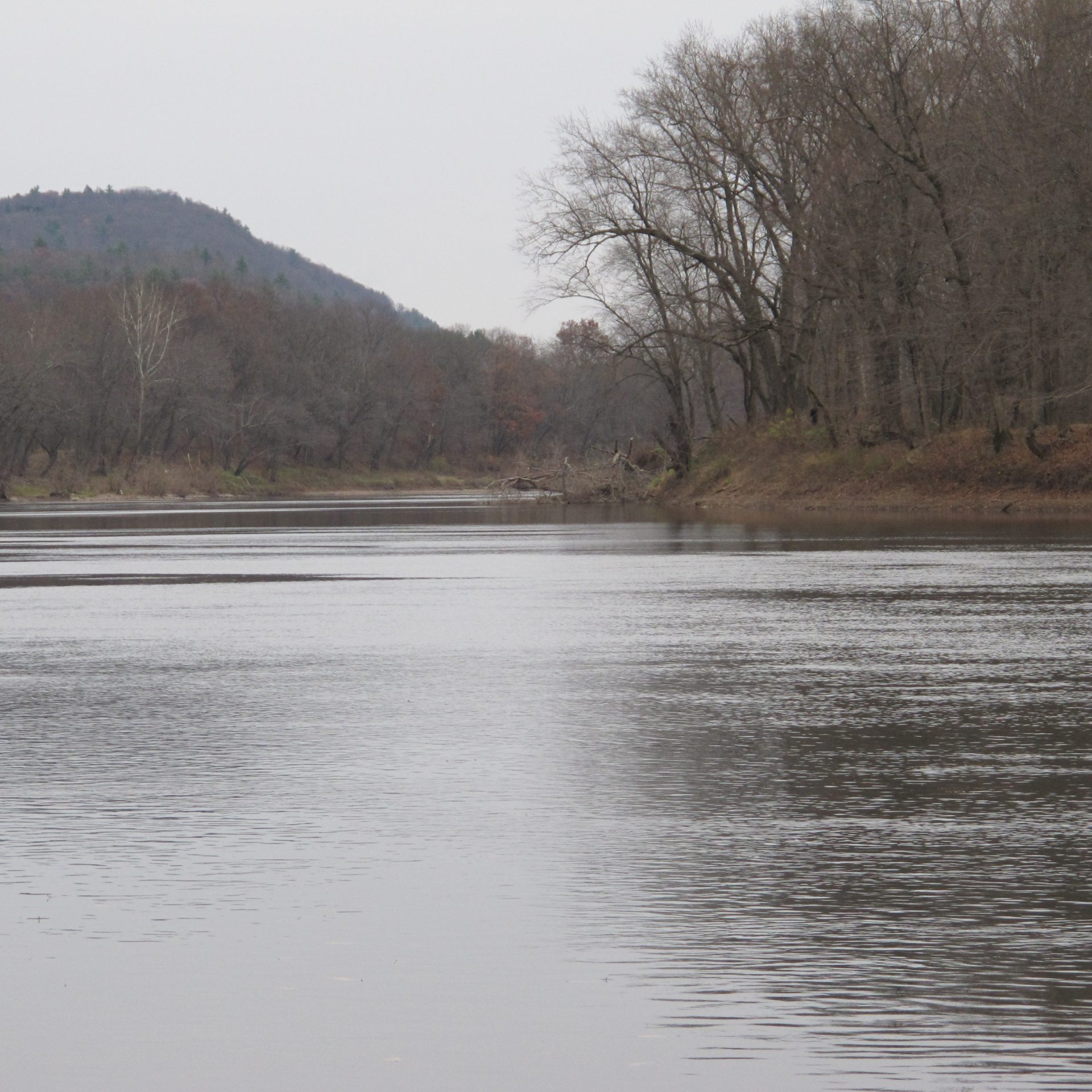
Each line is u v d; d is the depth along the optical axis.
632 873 14.45
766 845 15.52
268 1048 10.22
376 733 22.44
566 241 115.00
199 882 14.16
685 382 130.50
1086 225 89.31
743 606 43.00
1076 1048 10.11
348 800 17.75
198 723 23.42
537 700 25.66
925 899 13.54
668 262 120.31
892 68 101.31
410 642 34.59
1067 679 27.97
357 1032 10.47
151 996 11.17
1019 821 16.58
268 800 17.77
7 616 41.62
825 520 96.06
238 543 83.81
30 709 24.92
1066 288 92.44
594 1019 10.68
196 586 52.03
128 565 63.88
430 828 16.34
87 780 19.02
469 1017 10.71
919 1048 10.11
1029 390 101.06
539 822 16.61
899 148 101.56
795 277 107.56
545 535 86.81
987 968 11.66
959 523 88.75
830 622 38.28
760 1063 9.88
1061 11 93.69
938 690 26.50
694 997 11.09
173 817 16.89
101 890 13.89
